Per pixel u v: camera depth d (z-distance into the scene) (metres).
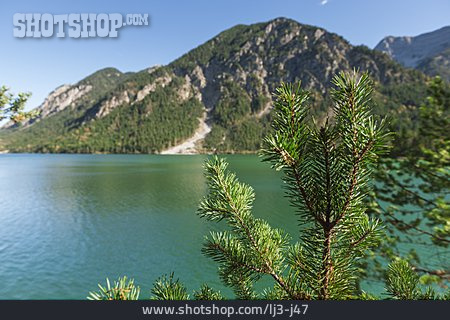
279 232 1.79
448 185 3.44
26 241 30.86
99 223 37.94
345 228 1.39
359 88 1.24
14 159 188.75
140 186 69.94
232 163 135.50
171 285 1.55
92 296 1.26
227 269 1.73
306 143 1.33
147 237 32.06
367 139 1.20
